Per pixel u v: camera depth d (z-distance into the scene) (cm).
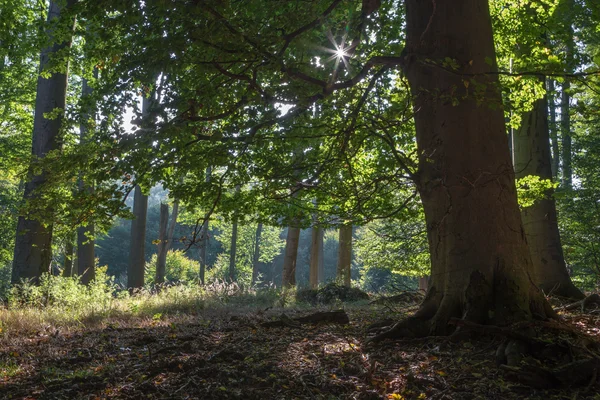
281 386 507
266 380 518
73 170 800
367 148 1037
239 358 596
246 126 747
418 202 1061
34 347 713
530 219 1245
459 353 596
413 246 1862
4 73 2031
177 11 647
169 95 771
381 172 937
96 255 5559
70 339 770
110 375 543
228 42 652
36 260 1429
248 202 970
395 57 752
